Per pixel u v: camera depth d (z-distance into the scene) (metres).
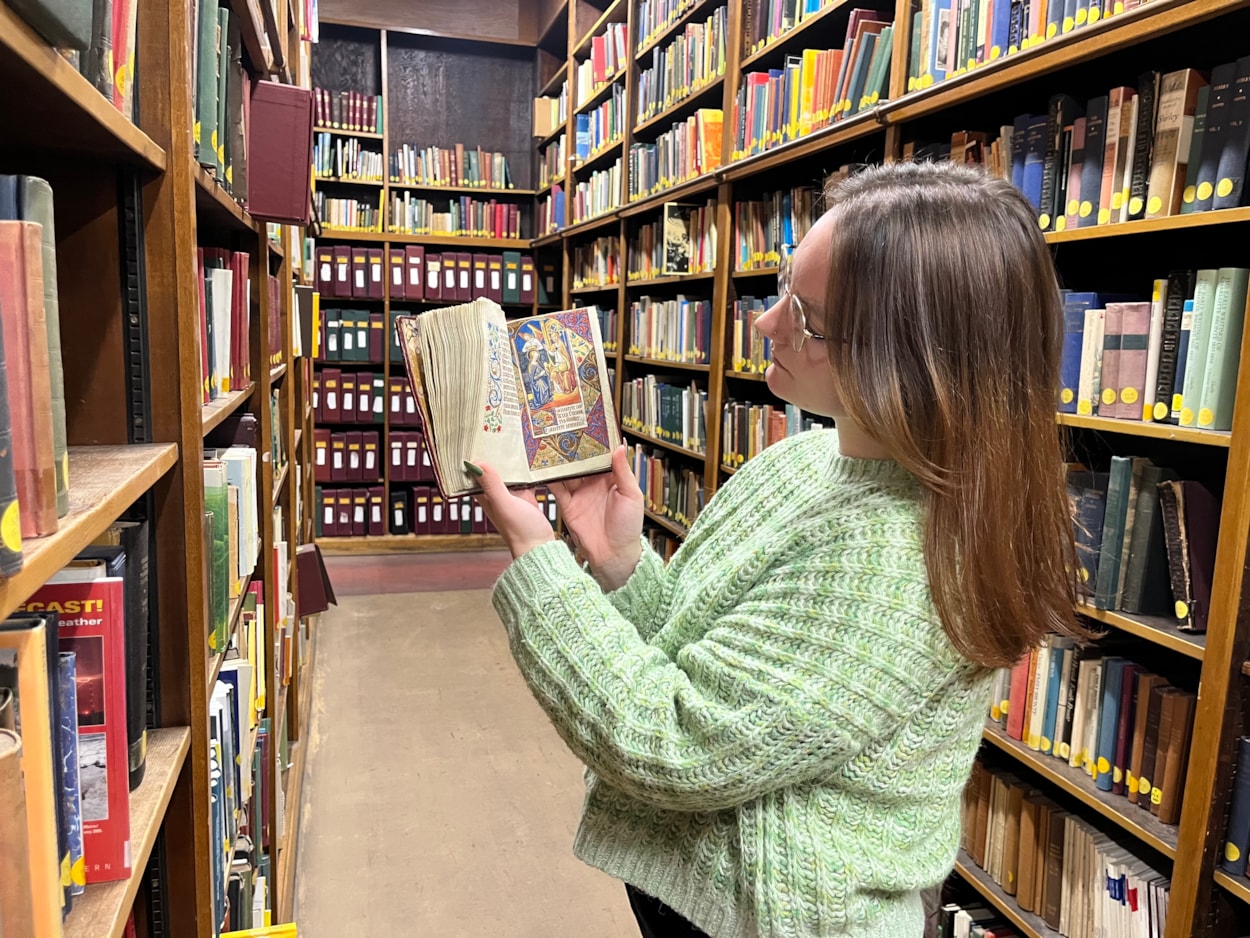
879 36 2.31
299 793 2.82
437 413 1.00
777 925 0.80
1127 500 1.63
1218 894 1.48
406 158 6.02
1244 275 1.44
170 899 1.00
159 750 0.93
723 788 0.78
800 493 0.91
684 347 3.77
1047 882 1.86
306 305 3.68
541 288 6.33
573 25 5.27
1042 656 1.88
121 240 0.92
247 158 1.50
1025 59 1.74
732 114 3.21
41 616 0.64
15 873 0.50
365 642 4.28
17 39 0.50
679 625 0.92
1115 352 1.68
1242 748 1.42
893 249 0.75
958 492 0.74
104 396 0.94
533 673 0.87
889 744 0.79
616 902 2.42
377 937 2.25
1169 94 1.56
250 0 1.38
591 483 1.20
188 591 0.98
